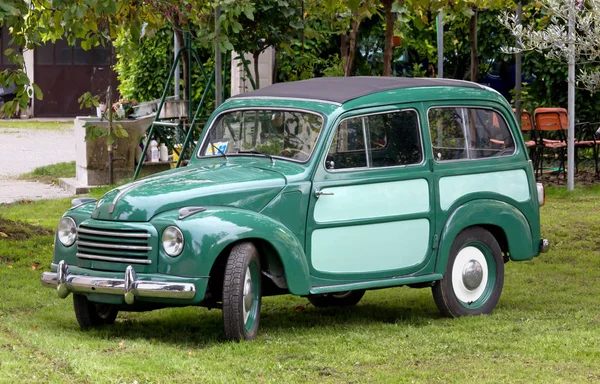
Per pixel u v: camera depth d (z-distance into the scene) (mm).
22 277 10484
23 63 10773
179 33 17328
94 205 8164
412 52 23422
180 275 7340
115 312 8570
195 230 7352
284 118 8547
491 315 9008
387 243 8445
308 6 15641
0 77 10711
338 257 8211
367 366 7023
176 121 18828
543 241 9531
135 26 13094
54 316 8734
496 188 9133
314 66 22859
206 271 7320
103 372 6391
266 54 21234
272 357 7191
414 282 8531
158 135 19516
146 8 13266
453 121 8922
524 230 9266
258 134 8695
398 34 14188
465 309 8969
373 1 13250
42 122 37312
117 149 18500
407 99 8664
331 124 8250
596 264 11891
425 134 8695
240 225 7508
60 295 7746
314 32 16469
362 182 8289
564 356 7309
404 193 8523
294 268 7750
